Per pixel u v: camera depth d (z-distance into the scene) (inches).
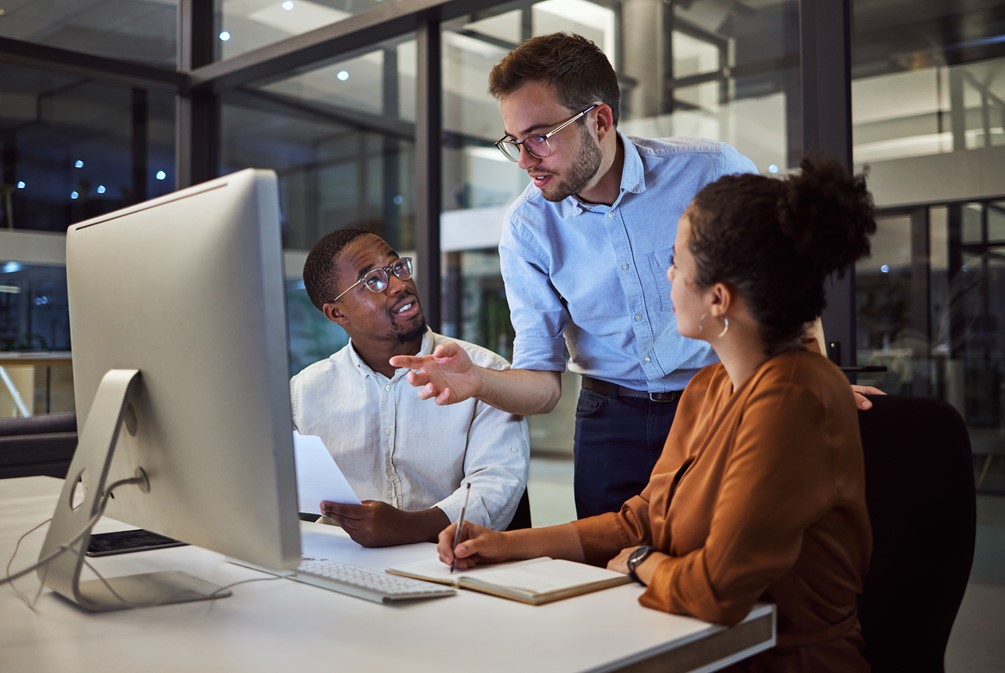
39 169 189.5
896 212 114.2
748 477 42.5
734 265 45.4
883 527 56.4
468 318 266.7
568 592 45.6
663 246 77.2
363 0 167.0
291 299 300.7
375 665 35.8
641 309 78.6
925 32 112.6
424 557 56.7
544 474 215.3
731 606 40.5
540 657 36.3
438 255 159.8
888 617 55.7
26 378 187.0
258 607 45.0
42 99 189.8
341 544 61.2
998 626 111.0
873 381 116.2
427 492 76.0
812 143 117.0
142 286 46.2
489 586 46.4
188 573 52.6
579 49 67.7
